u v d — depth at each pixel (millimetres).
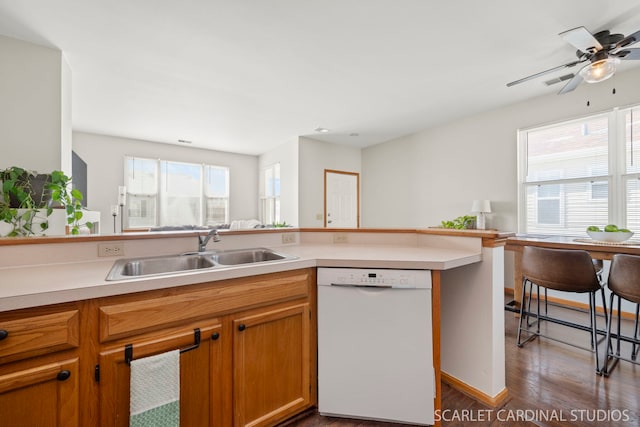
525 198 3695
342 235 2137
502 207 3867
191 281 1068
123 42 2254
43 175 2020
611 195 3027
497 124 3891
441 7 1896
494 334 1521
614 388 1662
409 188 5164
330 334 1405
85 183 4328
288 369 1352
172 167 5879
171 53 2424
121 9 1876
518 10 1936
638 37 1924
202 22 2021
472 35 2209
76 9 1869
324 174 5582
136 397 942
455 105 3734
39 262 1305
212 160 6355
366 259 1383
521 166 3717
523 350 2154
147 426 957
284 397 1339
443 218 4602
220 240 1795
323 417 1445
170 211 5848
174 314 1047
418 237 1996
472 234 1614
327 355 1411
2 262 1231
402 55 2490
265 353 1277
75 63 2566
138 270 1450
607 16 2004
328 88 3168
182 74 2803
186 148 6016
